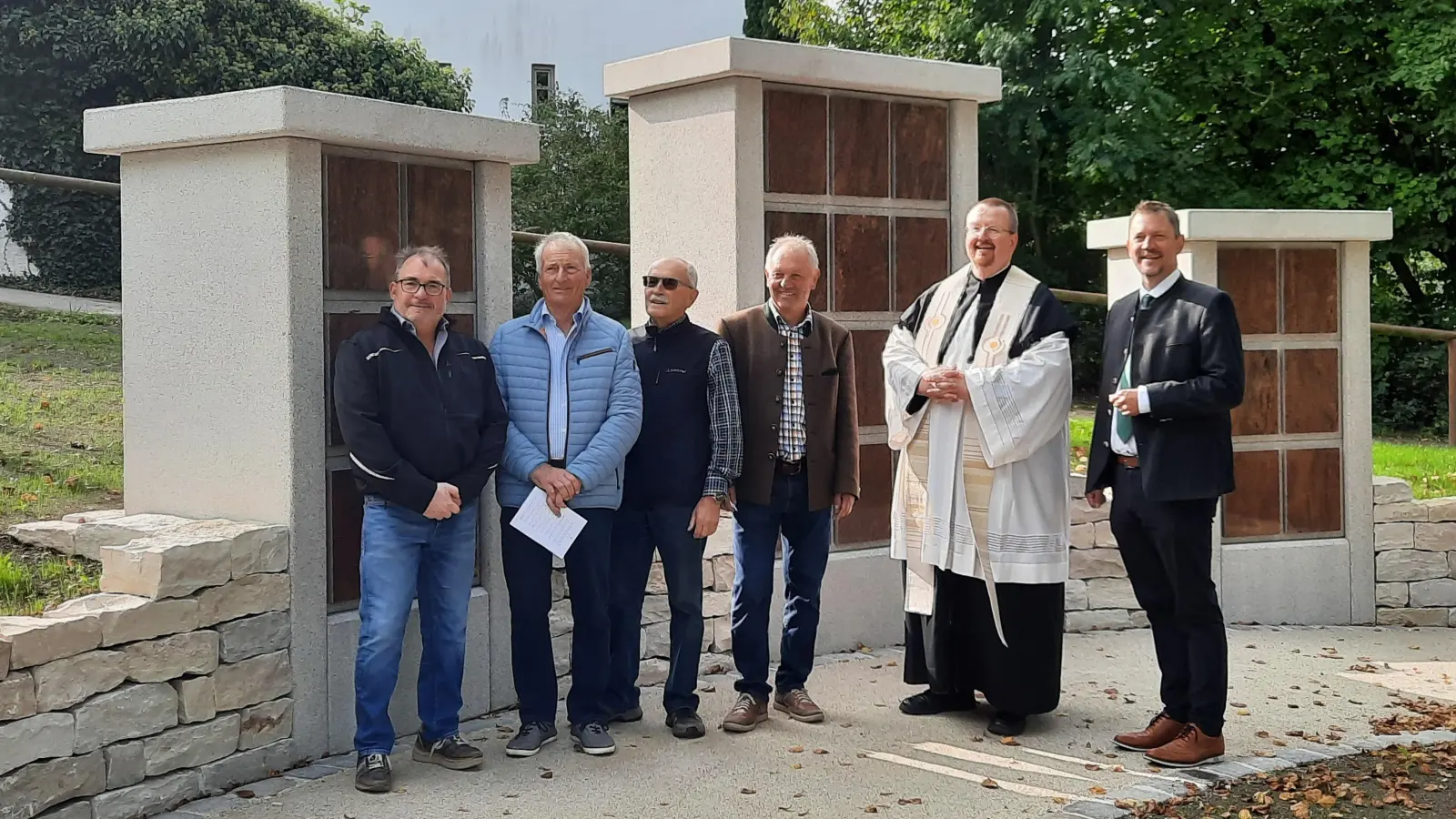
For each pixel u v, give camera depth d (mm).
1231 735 4688
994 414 4492
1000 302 4656
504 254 4887
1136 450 4312
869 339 5945
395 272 4293
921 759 4348
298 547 4180
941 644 4766
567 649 5141
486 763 4246
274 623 4129
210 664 3906
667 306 4480
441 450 4016
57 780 3455
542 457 4250
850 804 3900
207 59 13547
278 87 4012
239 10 14195
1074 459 8477
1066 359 4566
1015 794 4004
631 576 4637
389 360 3990
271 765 4125
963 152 6164
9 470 5590
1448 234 14781
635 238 6016
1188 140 15164
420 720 4324
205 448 4367
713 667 5512
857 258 5898
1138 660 5820
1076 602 6445
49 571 4371
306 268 4180
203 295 4332
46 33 12328
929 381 4602
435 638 4219
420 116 4438
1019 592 4582
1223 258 6641
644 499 4527
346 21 16719
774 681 5156
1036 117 14578
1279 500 6754
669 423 4480
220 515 4348
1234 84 15055
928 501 4707
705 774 4156
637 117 5961
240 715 4023
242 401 4258
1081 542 6445
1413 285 15117
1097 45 15258
